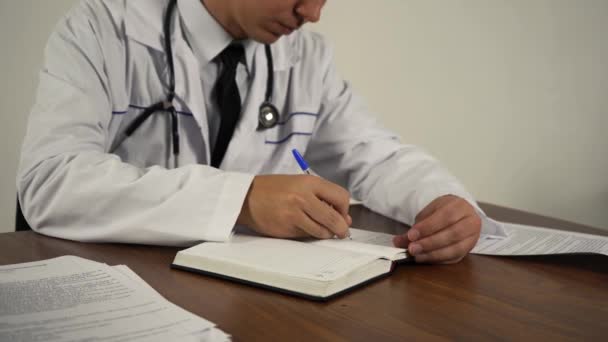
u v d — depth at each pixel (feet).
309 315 1.62
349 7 6.05
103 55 3.16
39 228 2.47
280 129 3.82
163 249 2.31
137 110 3.36
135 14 3.34
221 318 1.56
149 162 3.43
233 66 3.51
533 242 2.71
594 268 2.37
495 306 1.81
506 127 7.36
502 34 7.09
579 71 7.70
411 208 3.07
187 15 3.36
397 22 6.37
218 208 2.32
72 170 2.44
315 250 2.15
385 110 6.52
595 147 8.02
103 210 2.37
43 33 4.91
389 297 1.84
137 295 1.64
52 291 1.63
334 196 2.43
